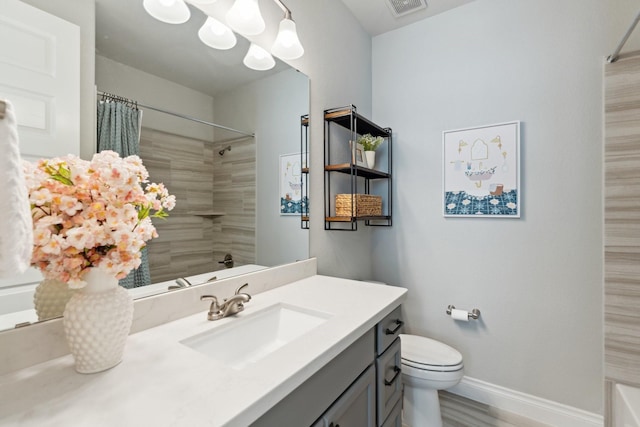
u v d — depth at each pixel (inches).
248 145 52.4
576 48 64.4
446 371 58.6
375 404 44.0
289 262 60.5
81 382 24.9
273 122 57.2
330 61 72.8
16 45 27.5
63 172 25.7
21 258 16.9
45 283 29.0
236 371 26.6
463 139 77.4
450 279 79.6
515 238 71.0
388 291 53.5
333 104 74.0
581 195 64.1
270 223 56.7
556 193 66.4
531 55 69.1
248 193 52.4
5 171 16.1
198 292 42.4
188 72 43.4
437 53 81.7
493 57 73.6
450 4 77.7
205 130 45.8
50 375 26.0
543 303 68.0
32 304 28.2
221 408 21.5
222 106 48.3
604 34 61.8
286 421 26.6
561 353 66.1
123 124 36.0
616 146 57.6
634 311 56.3
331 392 33.1
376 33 90.9
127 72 36.5
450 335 79.4
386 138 89.8
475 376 75.9
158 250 39.5
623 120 57.0
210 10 45.5
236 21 43.8
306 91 65.0
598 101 62.2
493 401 72.8
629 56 56.2
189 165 43.5
